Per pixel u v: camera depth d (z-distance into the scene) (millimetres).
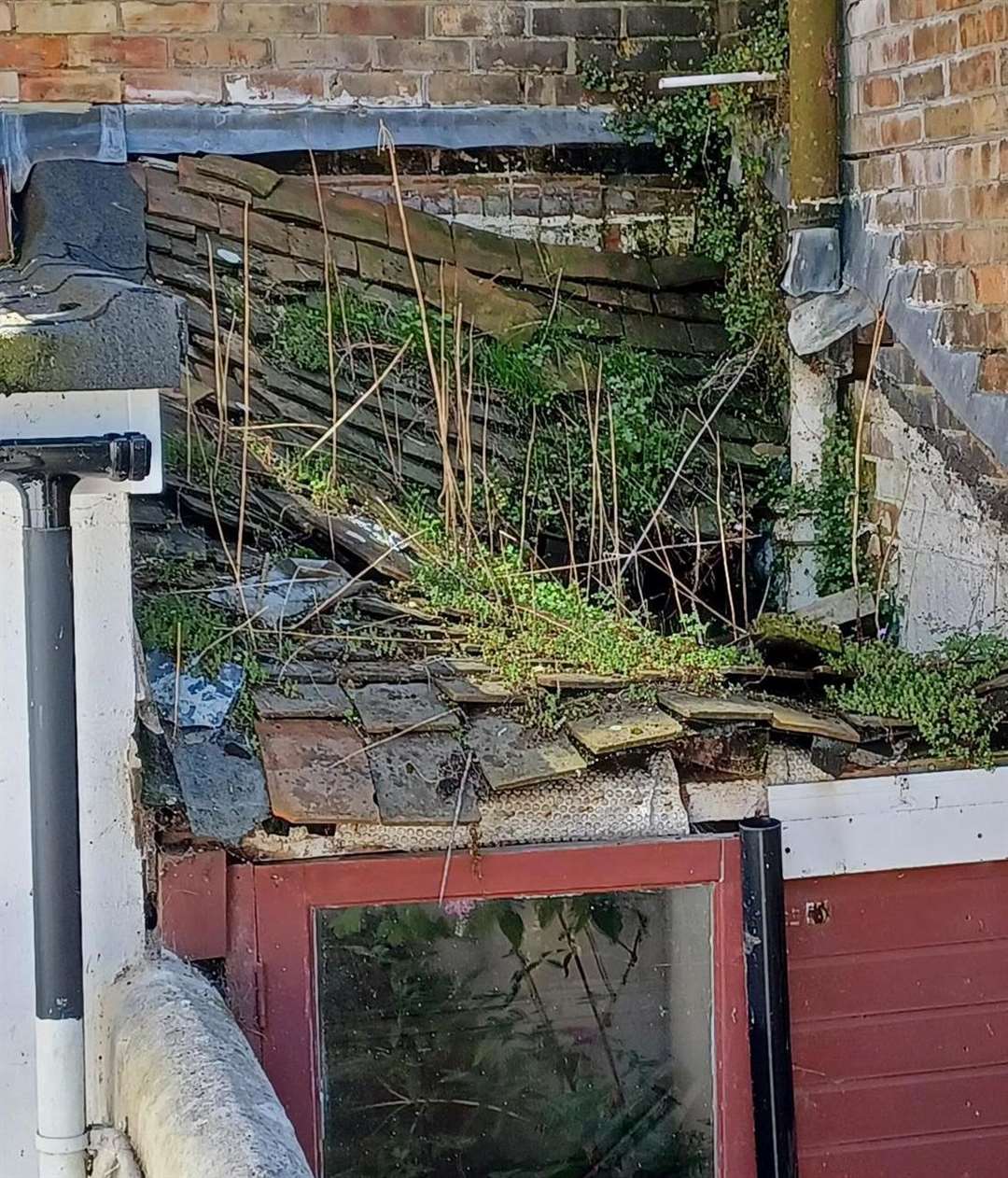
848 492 4234
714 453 4383
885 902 3107
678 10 5043
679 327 4777
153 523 3357
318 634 3084
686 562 4137
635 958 2957
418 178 4996
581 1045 2959
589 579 3686
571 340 4555
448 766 2705
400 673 2967
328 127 4906
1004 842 3096
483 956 2885
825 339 4176
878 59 3887
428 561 3441
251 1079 2113
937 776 3051
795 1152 2943
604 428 4285
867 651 3270
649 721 2818
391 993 2838
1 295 2387
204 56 4855
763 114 4641
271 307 4348
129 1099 2230
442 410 3641
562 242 5070
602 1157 2984
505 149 5020
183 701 2746
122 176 4500
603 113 5047
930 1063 3166
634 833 2869
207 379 4012
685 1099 3000
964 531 3605
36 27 4777
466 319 4504
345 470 3848
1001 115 3297
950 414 3646
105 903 2545
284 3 4875
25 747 2473
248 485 3588
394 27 4938
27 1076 2533
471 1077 2914
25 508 2170
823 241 4129
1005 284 3312
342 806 2568
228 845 2594
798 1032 3098
